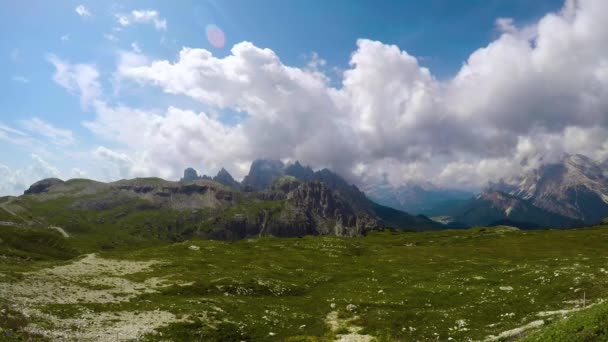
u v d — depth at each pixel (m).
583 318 25.16
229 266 86.62
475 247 130.12
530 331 33.75
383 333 43.28
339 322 49.19
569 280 53.69
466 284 64.62
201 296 57.78
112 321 39.09
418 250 126.88
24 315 34.84
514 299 50.84
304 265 95.31
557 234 163.00
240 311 50.31
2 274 49.53
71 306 41.66
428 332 42.62
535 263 78.62
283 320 49.34
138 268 76.38
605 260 73.06
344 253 121.31
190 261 88.75
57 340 30.69
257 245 136.38
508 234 176.88
